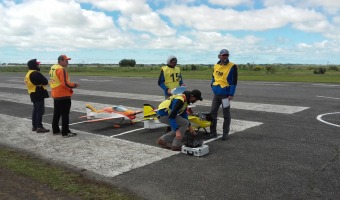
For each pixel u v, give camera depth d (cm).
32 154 656
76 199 434
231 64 712
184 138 746
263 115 1014
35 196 442
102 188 476
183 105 642
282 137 741
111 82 2616
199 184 488
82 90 2002
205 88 1911
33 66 821
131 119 894
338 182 484
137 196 450
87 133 829
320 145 671
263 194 450
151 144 711
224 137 729
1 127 928
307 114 1009
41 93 834
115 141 742
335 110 1070
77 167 571
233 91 713
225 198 440
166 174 530
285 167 550
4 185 481
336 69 5822
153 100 1449
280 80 2544
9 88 2309
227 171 538
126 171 548
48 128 897
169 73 783
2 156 636
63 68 763
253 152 636
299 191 456
